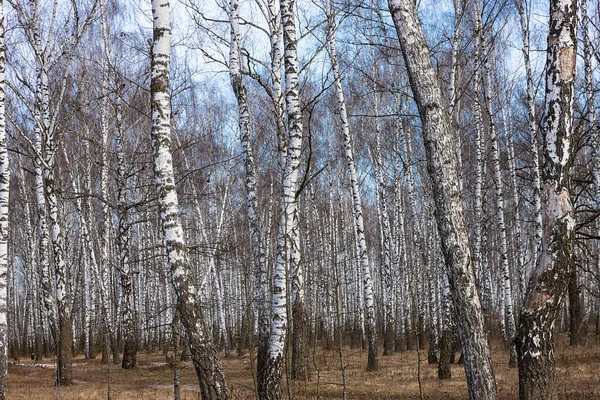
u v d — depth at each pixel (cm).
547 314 640
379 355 2419
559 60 654
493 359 1917
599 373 1424
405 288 2933
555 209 652
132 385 1670
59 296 1656
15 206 3706
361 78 2519
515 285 3666
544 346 637
